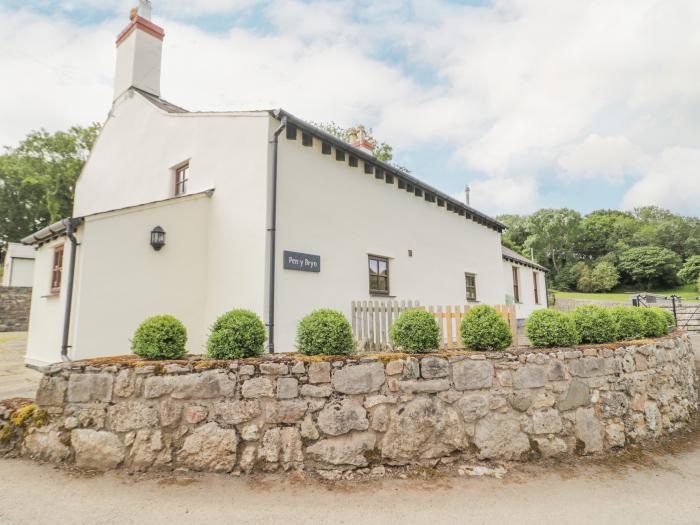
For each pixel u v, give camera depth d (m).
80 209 11.39
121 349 6.12
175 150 8.40
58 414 3.68
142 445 3.48
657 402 5.16
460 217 12.16
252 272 6.50
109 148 10.53
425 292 10.14
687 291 44.34
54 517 2.71
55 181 25.66
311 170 7.41
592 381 4.54
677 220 59.72
